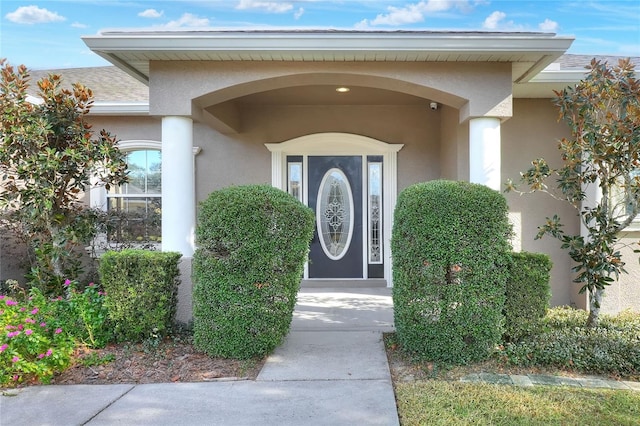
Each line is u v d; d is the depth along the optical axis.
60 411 3.54
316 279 8.62
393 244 4.64
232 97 5.83
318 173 8.72
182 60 5.35
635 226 6.18
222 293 4.52
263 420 3.36
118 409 3.57
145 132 8.21
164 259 4.89
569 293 6.79
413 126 8.39
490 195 4.41
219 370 4.36
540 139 6.80
